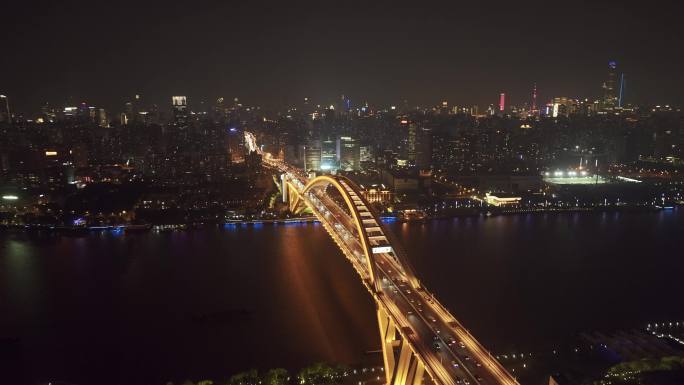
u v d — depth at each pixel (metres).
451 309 187.25
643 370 136.12
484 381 102.06
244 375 136.88
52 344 165.50
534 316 182.12
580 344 160.75
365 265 167.00
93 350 161.62
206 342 165.12
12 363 154.12
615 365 141.50
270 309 188.75
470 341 118.06
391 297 142.38
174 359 155.62
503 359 152.00
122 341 167.12
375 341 164.25
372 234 198.75
